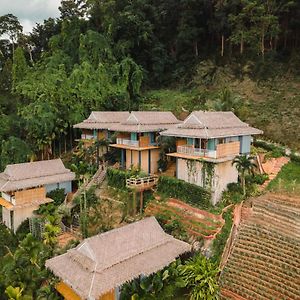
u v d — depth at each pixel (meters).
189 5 57.75
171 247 22.70
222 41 56.34
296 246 21.50
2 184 32.62
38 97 50.00
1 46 75.06
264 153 36.16
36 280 22.98
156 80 61.25
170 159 36.56
